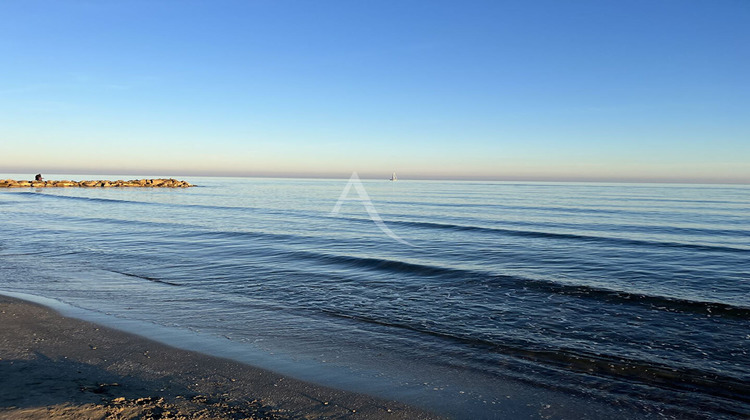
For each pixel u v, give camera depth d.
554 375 6.82
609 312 10.30
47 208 42.44
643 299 11.31
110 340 7.77
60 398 5.05
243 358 7.17
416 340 8.39
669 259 17.39
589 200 64.12
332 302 11.09
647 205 52.31
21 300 10.45
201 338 8.13
